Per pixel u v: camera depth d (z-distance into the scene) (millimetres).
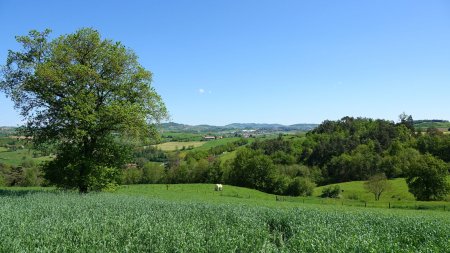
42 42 30672
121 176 35656
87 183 31609
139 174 106000
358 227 15750
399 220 19234
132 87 32531
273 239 14367
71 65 30281
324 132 136000
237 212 18906
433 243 13164
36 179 73000
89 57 31891
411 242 14039
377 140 113500
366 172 99125
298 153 119875
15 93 29625
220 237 11766
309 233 13883
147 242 11523
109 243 10922
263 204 38438
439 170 72688
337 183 98250
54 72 28453
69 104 29656
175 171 105250
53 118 30391
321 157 112625
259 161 94688
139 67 33469
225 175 99938
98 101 31953
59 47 29797
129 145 34688
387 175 96688
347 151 110312
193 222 14555
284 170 104312
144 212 17281
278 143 126312
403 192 80188
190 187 69562
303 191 89188
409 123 132500
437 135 110000
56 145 31984
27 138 31531
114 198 25188
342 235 12945
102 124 30516
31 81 29109
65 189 33500
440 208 44156
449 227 17047
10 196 24656
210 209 20156
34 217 15250
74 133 29594
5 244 10211
